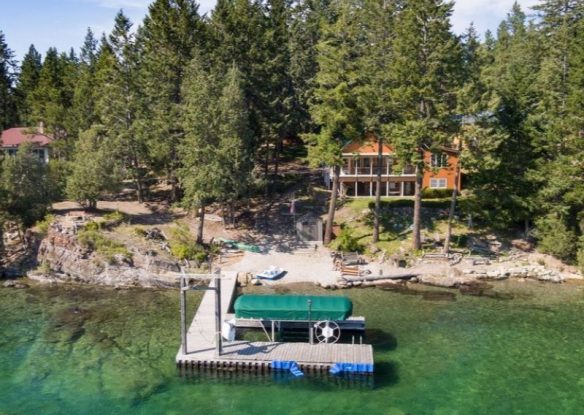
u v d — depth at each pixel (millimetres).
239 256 59438
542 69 63156
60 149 79188
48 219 60031
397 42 56844
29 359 37125
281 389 33625
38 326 42969
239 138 59844
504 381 34531
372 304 48500
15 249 59625
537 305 48312
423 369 36125
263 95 67875
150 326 42875
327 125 59812
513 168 59219
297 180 79562
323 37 66812
